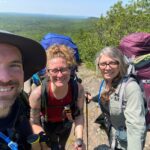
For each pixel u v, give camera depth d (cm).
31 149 47
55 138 95
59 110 89
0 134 40
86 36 404
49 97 86
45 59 45
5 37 37
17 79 40
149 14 323
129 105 85
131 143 81
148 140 142
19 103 44
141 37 112
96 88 228
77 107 92
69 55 83
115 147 95
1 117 41
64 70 82
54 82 83
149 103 103
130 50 112
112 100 89
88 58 338
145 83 106
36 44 41
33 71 47
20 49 41
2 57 39
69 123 93
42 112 89
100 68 91
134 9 328
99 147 94
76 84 89
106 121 99
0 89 39
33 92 85
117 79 89
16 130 44
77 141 88
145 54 112
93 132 157
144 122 83
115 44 317
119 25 321
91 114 174
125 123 87
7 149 40
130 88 85
